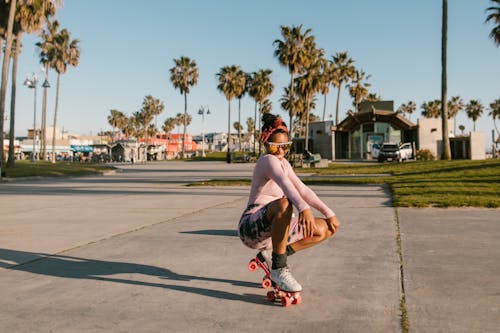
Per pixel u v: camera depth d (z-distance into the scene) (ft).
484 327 8.56
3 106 79.51
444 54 93.20
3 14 94.12
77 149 276.41
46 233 21.63
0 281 12.84
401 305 9.99
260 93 221.87
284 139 10.75
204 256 15.80
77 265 14.79
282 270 10.23
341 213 26.66
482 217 23.97
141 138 417.69
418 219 23.59
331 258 15.03
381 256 15.17
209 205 33.58
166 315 9.64
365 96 250.57
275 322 9.08
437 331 8.39
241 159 193.36
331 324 8.87
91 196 43.19
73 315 9.76
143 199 39.27
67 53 193.16
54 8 96.63
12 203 37.04
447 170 65.41
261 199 10.93
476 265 13.62
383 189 44.32
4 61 80.38
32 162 165.27
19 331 8.83
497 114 300.20
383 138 184.24
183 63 252.83
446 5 92.27
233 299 10.73
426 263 14.01
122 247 17.84
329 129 191.52
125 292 11.49
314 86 159.63
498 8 111.14
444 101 93.76
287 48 152.15
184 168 125.90
